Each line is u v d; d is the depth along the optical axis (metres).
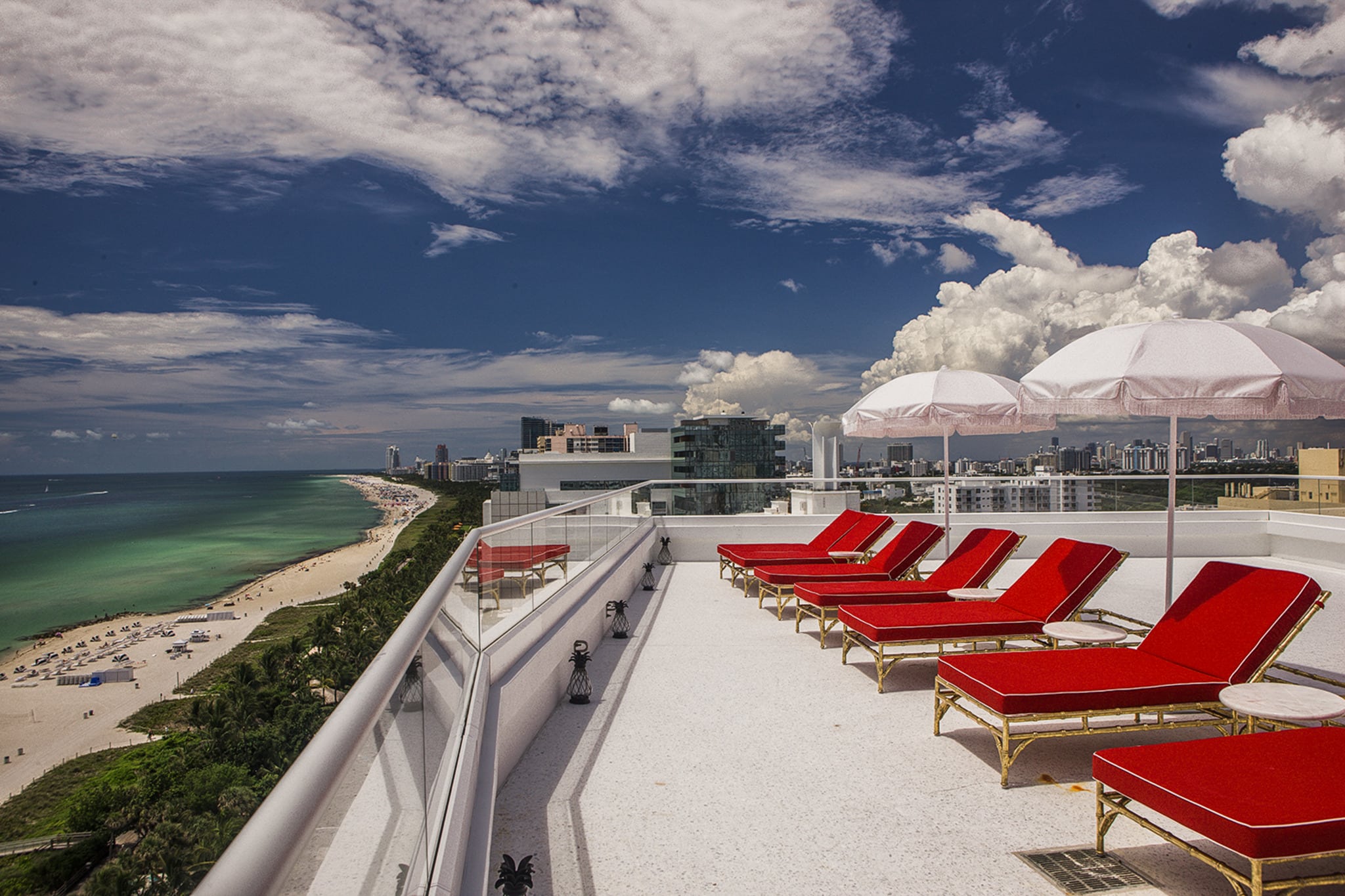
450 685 2.30
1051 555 5.51
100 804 30.83
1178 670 3.72
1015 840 2.91
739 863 2.75
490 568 3.53
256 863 0.61
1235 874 2.24
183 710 47.81
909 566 6.99
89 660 60.72
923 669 5.43
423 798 1.70
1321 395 4.48
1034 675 3.66
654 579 9.66
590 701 4.71
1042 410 5.54
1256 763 2.54
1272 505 10.85
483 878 1.94
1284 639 3.53
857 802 3.26
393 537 133.12
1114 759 2.64
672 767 3.65
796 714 4.46
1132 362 4.77
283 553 115.44
